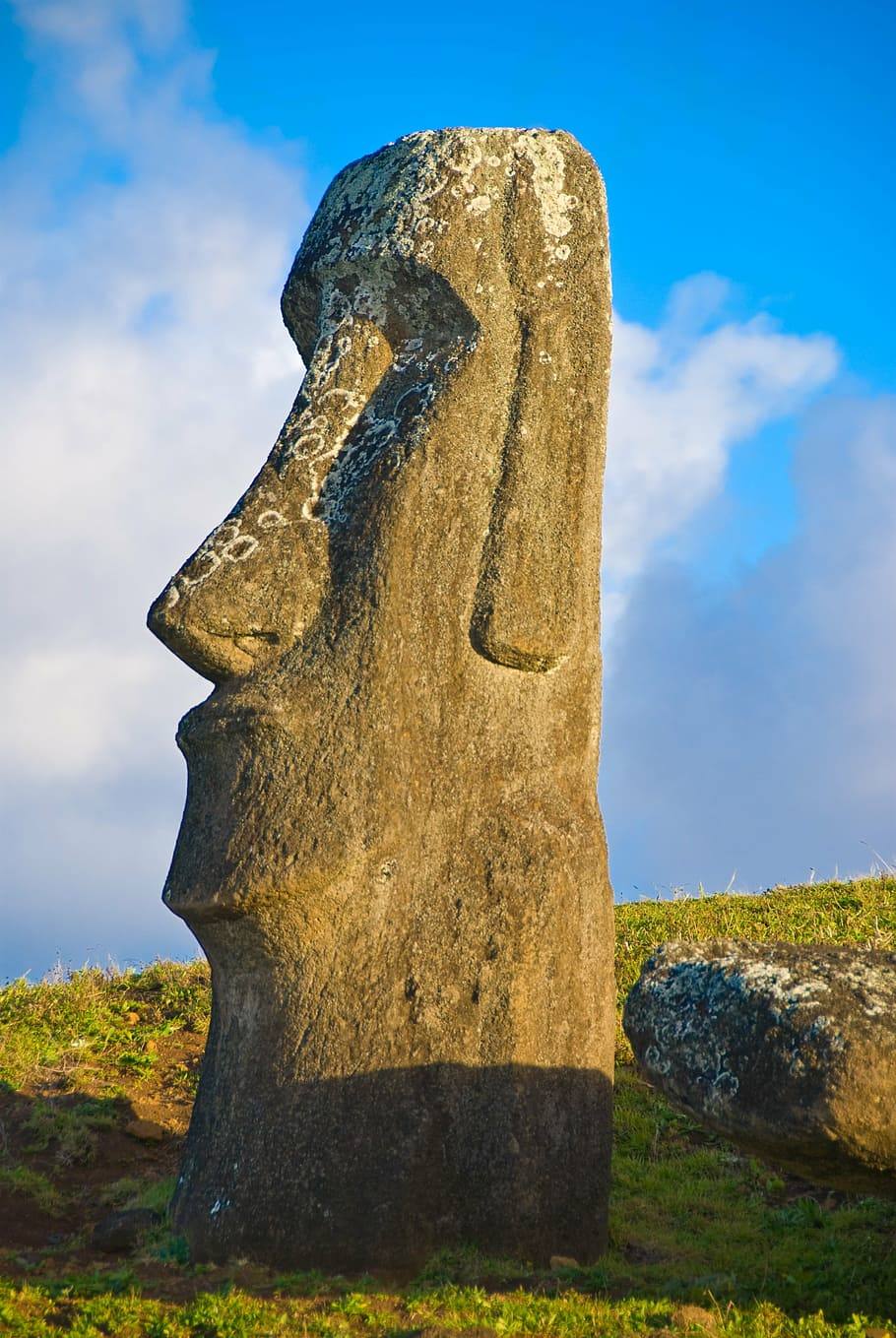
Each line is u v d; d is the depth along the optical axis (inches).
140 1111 494.3
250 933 382.3
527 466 417.1
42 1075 517.3
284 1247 362.3
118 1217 398.3
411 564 398.9
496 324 423.8
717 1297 335.0
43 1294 335.6
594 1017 407.5
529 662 410.6
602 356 434.6
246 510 416.5
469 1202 374.9
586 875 411.2
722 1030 303.6
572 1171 392.2
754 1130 291.6
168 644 410.6
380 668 387.9
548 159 443.5
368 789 379.9
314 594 403.5
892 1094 281.7
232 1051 386.9
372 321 436.5
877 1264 362.9
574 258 437.4
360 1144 367.2
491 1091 381.7
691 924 684.1
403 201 435.2
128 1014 585.6
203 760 400.2
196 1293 342.3
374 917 379.6
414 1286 350.9
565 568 417.7
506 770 406.0
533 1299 330.0
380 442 417.7
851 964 314.2
